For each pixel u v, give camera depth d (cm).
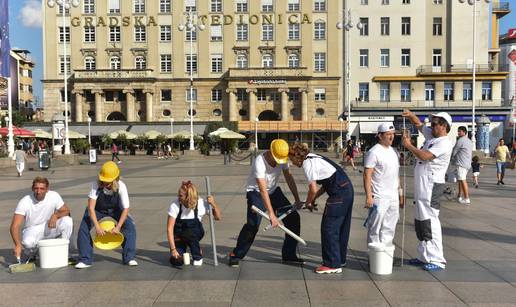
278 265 674
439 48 5881
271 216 636
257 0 6078
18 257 692
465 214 1118
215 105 6128
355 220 1043
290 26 6088
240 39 6138
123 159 4416
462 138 1286
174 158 4525
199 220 684
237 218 1073
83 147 5206
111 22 6169
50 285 588
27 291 565
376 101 5878
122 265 682
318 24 6050
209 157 4656
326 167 626
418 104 5806
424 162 647
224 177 2241
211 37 6138
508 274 624
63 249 679
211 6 6128
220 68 6141
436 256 646
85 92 6119
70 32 6191
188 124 5916
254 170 652
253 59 6106
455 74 5681
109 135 5284
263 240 834
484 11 5781
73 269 664
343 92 6012
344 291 554
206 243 823
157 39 6153
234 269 654
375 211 645
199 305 510
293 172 2470
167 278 613
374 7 5922
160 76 6156
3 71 2825
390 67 5925
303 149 642
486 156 3772
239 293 549
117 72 5991
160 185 1869
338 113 6009
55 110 6212
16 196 1562
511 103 5488
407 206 1250
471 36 5788
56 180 2141
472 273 629
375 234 655
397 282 590
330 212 624
